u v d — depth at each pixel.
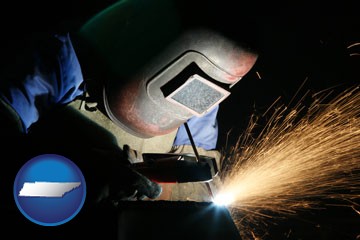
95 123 1.91
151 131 1.89
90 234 1.27
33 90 1.49
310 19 3.71
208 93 1.61
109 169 1.47
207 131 2.49
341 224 3.10
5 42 1.79
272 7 3.64
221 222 1.35
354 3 3.54
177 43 1.51
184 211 1.37
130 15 1.65
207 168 1.65
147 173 1.66
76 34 1.76
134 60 1.60
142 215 1.30
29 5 1.91
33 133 1.65
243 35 1.54
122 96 1.72
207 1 1.54
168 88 1.58
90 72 1.80
